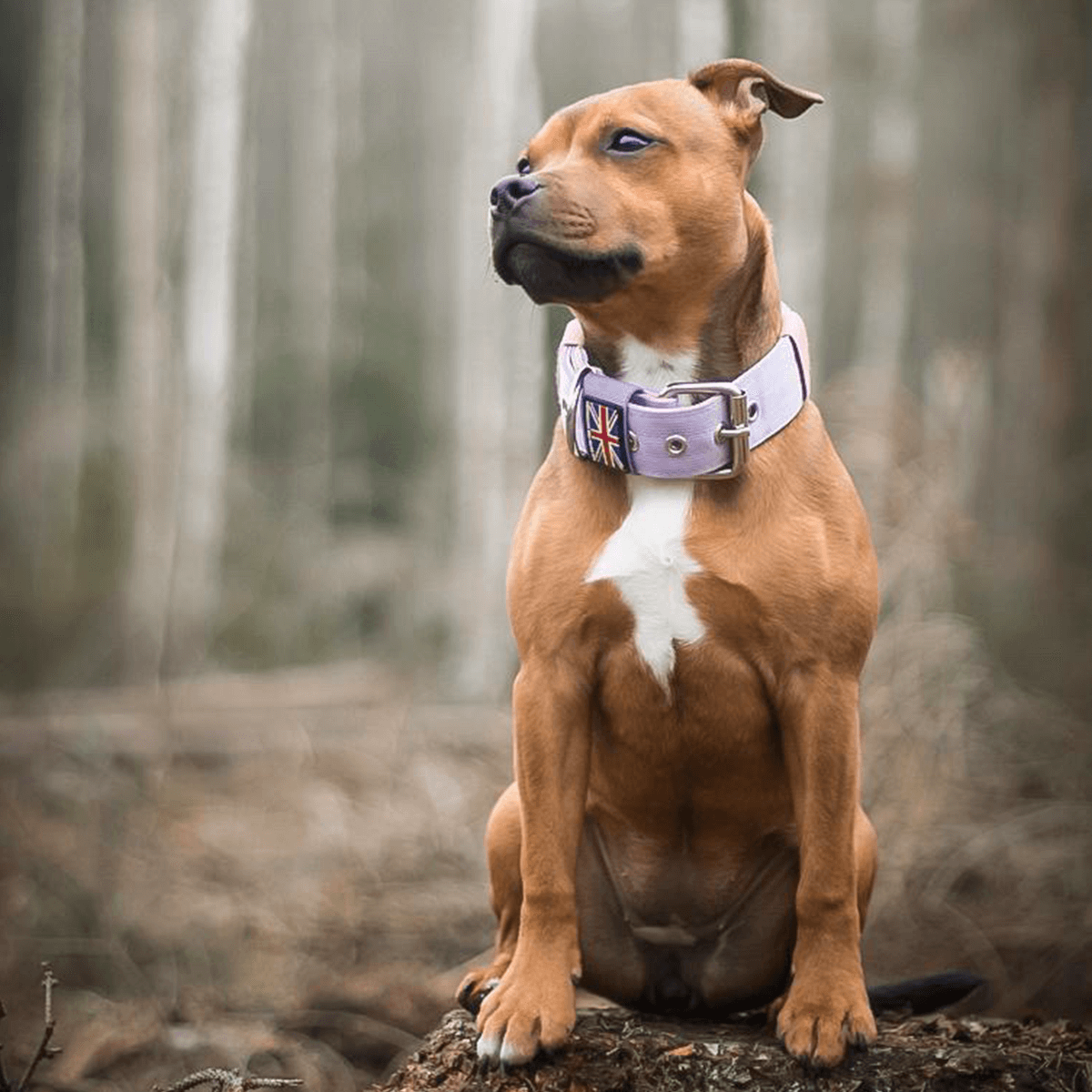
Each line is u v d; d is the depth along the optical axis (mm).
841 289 22453
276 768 10375
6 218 27297
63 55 21266
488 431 16609
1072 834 8578
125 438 19188
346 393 24578
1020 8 19250
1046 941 7711
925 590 8617
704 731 4426
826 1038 4184
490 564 14695
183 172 20234
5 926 7852
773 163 17219
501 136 17016
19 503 19297
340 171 25781
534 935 4324
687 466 4262
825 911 4305
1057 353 17391
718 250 4293
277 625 16203
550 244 4109
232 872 8594
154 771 10203
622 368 4430
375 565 16906
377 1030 6953
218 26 18219
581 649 4379
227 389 18703
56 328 21609
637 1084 4254
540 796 4340
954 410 9406
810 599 4242
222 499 18500
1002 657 11375
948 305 20703
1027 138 18844
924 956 7680
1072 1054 4402
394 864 8789
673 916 4859
